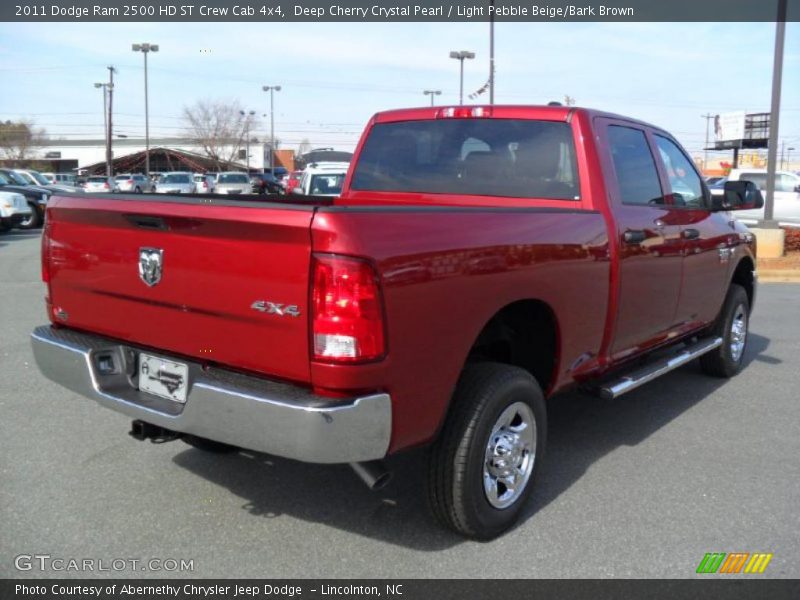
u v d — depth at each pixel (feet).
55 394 19.17
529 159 15.37
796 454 16.10
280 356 9.91
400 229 10.03
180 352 11.08
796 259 50.42
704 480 14.61
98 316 12.23
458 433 11.30
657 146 17.38
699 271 18.30
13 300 32.91
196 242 10.48
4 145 264.72
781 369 23.44
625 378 15.48
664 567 11.33
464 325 10.93
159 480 14.16
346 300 9.37
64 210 12.34
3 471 14.43
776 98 51.19
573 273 13.21
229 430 10.12
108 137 205.05
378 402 9.76
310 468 14.82
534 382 12.42
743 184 18.78
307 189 52.60
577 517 12.94
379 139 17.61
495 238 11.48
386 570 11.16
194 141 268.21
